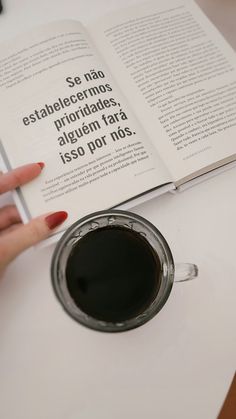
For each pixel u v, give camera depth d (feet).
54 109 1.35
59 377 1.15
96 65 1.41
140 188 1.26
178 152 1.32
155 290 1.09
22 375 1.16
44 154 1.32
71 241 1.14
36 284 1.22
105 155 1.30
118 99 1.37
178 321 1.18
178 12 1.53
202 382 1.14
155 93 1.39
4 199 1.35
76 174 1.29
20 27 1.56
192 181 1.32
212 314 1.19
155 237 1.13
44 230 1.20
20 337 1.18
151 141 1.33
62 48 1.42
